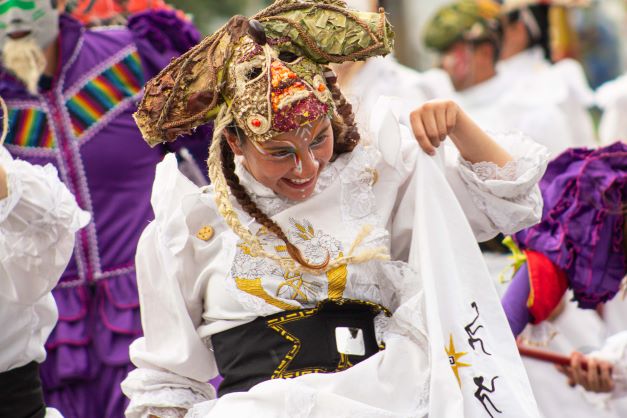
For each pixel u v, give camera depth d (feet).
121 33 41.01
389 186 28.32
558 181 34.76
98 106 40.01
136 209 40.01
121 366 38.78
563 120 60.95
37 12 38.32
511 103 61.16
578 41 101.71
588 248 34.22
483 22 61.52
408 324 27.25
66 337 38.47
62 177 39.50
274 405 26.18
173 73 26.35
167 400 28.30
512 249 35.73
